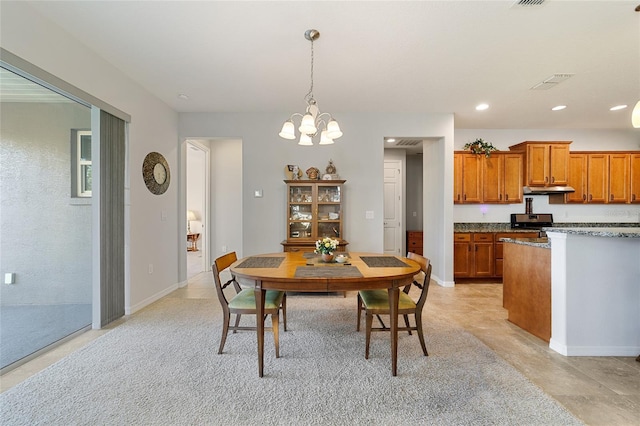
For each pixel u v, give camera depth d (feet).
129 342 8.16
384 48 8.63
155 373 6.61
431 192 15.81
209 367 6.88
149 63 9.49
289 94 12.07
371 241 14.42
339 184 13.55
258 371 6.66
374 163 14.39
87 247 9.45
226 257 8.30
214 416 5.26
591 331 7.61
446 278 14.51
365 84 11.11
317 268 7.30
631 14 7.06
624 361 7.32
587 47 8.55
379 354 7.56
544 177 16.01
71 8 6.91
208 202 18.17
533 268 8.86
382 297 7.71
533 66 9.69
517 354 7.69
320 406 5.54
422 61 9.39
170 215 13.35
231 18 7.28
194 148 16.71
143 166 11.28
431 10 6.97
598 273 7.59
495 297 12.79
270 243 14.35
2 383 6.26
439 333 8.90
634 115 7.04
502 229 16.30
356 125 14.34
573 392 6.07
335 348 7.88
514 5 6.78
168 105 13.23
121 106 10.02
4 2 6.37
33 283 9.27
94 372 6.64
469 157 16.08
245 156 14.33
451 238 14.47
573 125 16.53
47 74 7.31
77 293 9.46
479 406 5.54
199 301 11.90
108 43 8.37
